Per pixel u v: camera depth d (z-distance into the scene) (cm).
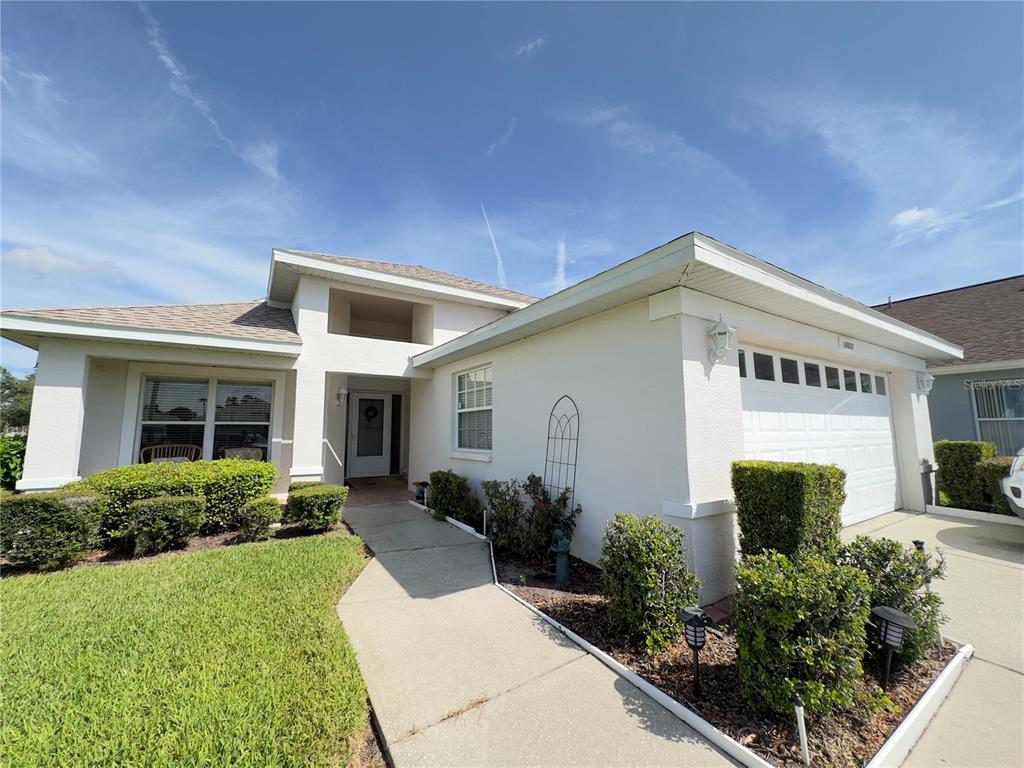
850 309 552
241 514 607
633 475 470
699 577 404
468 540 627
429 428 1012
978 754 232
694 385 431
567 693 278
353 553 534
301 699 245
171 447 846
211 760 199
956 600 419
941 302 1346
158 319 772
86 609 368
